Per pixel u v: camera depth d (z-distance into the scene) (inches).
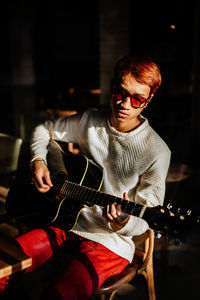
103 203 66.9
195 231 125.6
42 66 462.6
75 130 79.4
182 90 257.4
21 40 426.0
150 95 64.5
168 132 244.4
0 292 68.7
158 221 57.4
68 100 241.1
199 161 193.6
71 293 62.3
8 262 60.1
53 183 78.0
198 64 197.5
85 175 74.9
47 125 85.7
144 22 209.0
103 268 67.4
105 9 207.0
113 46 208.2
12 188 87.7
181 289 95.7
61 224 76.1
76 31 487.2
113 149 71.3
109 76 211.9
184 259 110.7
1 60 555.2
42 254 74.3
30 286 94.8
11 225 126.0
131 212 61.2
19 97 415.5
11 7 422.6
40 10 445.4
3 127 304.7
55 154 81.4
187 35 221.6
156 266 101.3
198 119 200.1
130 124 67.7
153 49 218.4
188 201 148.6
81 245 72.1
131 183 71.6
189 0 212.2
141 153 68.0
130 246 72.8
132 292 94.2
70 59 506.3
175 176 113.6
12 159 114.6
